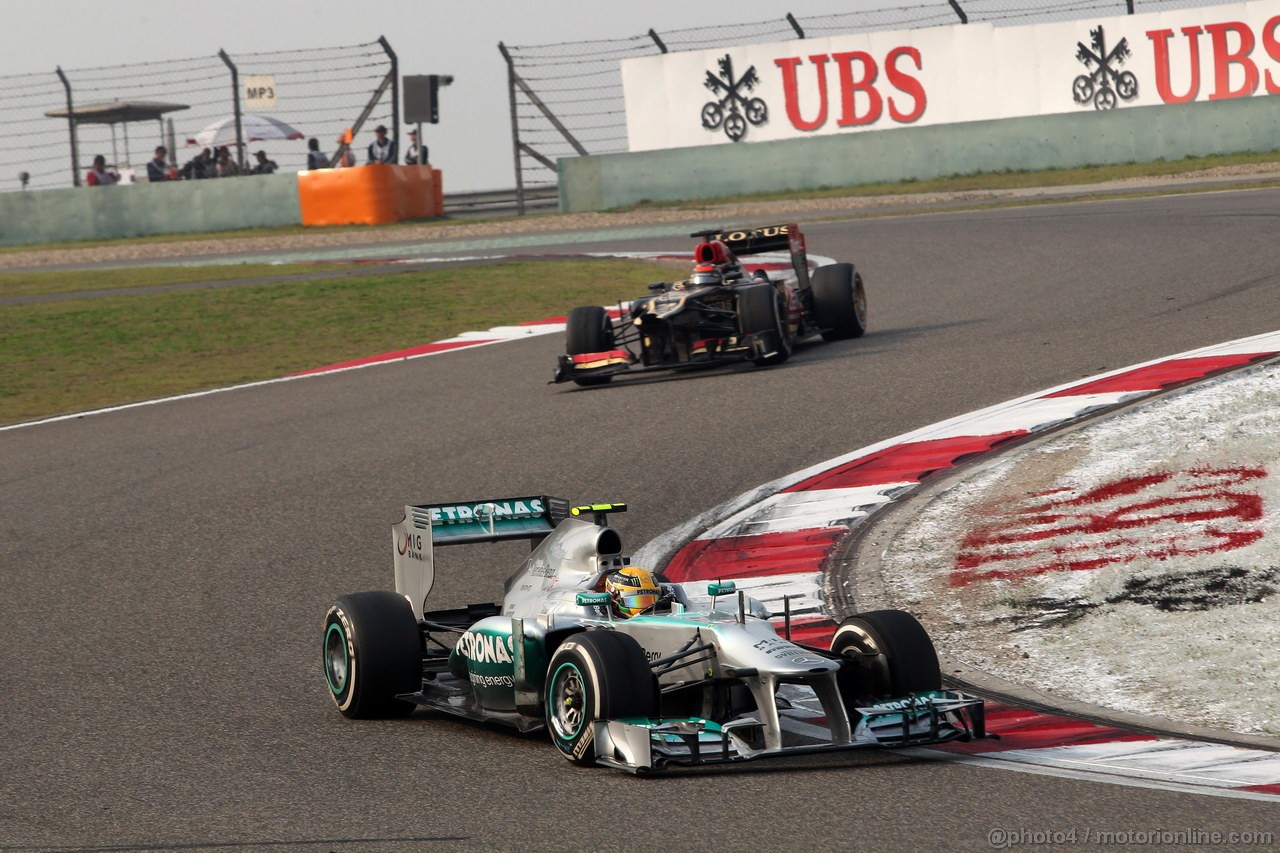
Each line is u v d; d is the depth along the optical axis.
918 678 21.75
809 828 17.81
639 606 23.28
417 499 42.22
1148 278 71.19
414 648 24.72
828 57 144.75
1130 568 29.66
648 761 19.75
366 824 18.88
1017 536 32.78
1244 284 65.31
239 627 31.50
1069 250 85.12
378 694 24.42
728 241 65.25
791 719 23.45
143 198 144.00
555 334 75.50
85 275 115.12
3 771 22.33
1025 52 140.88
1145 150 128.62
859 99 144.88
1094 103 139.88
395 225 140.25
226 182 143.75
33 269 126.94
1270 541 29.62
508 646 22.94
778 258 96.88
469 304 88.31
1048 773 19.95
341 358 74.44
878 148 134.88
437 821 18.84
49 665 29.23
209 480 46.88
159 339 82.62
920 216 112.75
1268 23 133.25
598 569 24.14
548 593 24.48
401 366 69.00
